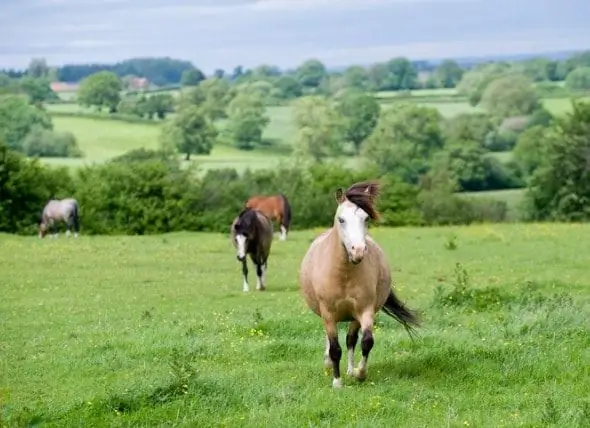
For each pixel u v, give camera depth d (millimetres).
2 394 11828
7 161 48625
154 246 36125
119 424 10062
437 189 62188
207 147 114625
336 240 11219
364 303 11406
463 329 14766
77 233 43906
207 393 10930
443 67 196500
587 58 188375
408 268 27031
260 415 10180
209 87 146500
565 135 57406
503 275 24594
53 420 10438
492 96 128000
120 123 139750
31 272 27500
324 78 192250
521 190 88438
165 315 19094
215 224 49812
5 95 129375
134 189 49438
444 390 11117
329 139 112625
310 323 15773
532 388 10969
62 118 143000
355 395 10922
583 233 35750
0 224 47969
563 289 20891
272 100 167250
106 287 24234
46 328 17641
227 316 18375
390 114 98438
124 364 13484
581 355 12148
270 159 112875
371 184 11453
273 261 30188
